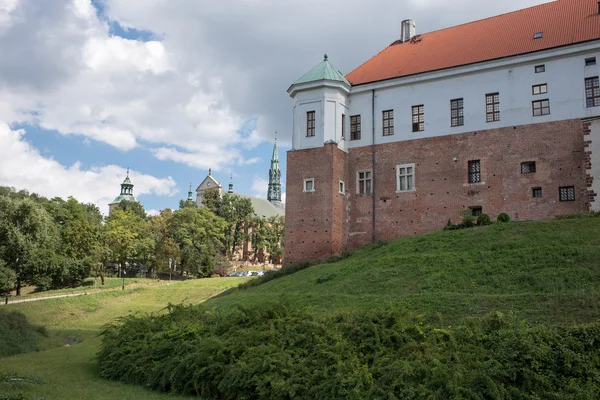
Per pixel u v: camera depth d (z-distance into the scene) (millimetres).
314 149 47969
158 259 94750
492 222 39344
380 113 48719
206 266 97375
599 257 24484
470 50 46781
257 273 97000
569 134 39812
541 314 19641
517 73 42594
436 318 20141
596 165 37188
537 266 25000
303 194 47781
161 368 17344
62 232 91062
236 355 16656
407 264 29703
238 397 15109
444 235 35844
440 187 44719
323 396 13758
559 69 40938
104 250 87875
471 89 44531
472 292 23812
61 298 56312
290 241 47531
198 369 16281
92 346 27359
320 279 32438
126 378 18219
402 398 12859
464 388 12789
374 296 25797
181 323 19906
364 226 47750
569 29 42844
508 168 41938
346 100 50500
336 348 15383
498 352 14359
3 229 71000
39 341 38031
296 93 49906
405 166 46688
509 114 42500
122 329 20625
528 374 13453
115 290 64000
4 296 64188
